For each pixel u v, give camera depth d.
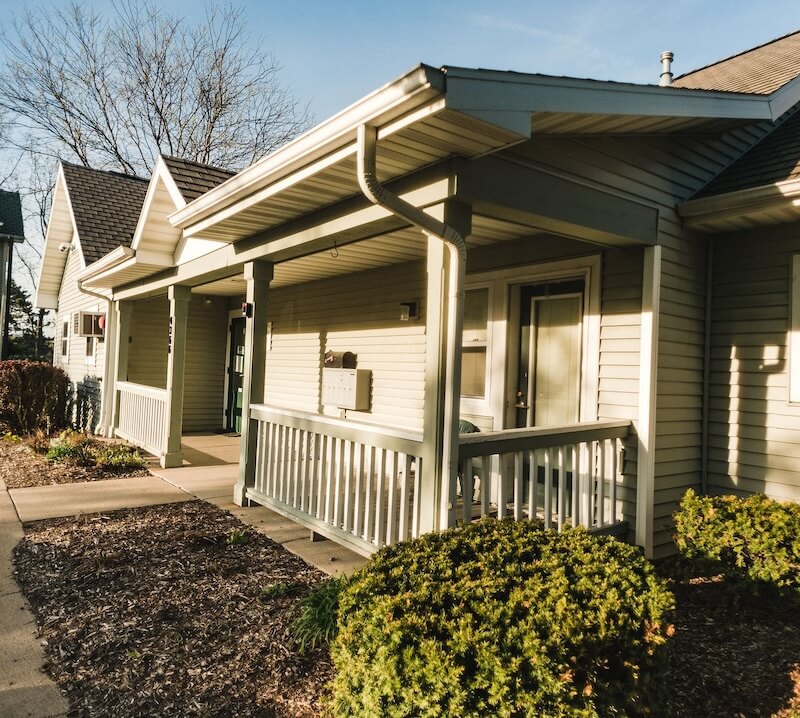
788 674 2.85
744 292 4.83
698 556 3.92
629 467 4.57
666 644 2.27
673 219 4.71
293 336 8.66
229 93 21.84
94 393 10.78
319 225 4.42
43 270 14.53
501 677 1.83
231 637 2.99
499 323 5.54
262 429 5.46
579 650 1.97
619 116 3.70
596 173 4.05
